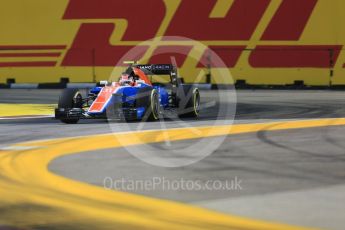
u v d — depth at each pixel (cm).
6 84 8212
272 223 1720
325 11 7469
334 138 3353
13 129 3928
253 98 6291
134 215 1820
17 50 8169
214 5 7675
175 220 1764
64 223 1752
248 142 3225
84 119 4559
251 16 7625
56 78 8081
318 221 1733
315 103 5688
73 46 8000
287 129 3772
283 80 7625
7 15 8156
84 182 2262
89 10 7925
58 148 3062
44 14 8056
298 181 2244
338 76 7519
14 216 1820
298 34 7544
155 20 7775
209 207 1897
